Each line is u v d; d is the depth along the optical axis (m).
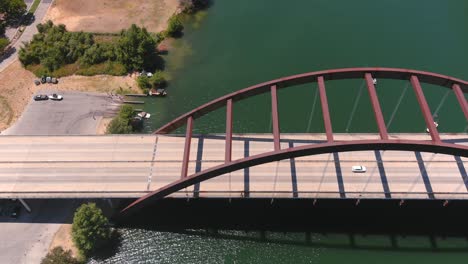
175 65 119.94
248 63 120.88
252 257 83.56
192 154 89.94
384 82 114.94
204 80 116.38
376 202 89.88
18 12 129.62
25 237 84.94
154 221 88.06
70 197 83.00
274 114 83.62
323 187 83.44
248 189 83.56
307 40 127.69
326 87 114.44
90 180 85.50
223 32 129.50
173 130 94.94
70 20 129.50
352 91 113.12
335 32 130.00
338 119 106.50
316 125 105.50
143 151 90.62
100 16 131.12
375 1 140.75
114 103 109.75
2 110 107.12
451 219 87.69
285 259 83.19
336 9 137.50
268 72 118.56
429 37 128.38
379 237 85.44
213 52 123.69
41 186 84.56
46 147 91.44
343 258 83.25
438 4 139.62
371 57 122.50
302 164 87.44
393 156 88.31
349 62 121.12
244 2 139.25
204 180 80.00
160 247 84.81
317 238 85.50
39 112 106.81
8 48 122.06
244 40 127.19
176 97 112.25
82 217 79.00
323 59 122.00
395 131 103.56
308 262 82.75
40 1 136.12
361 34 129.38
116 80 114.81
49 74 114.62
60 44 117.00
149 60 117.94
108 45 118.94
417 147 75.31
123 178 85.88
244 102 111.19
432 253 83.56
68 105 108.50
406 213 88.56
